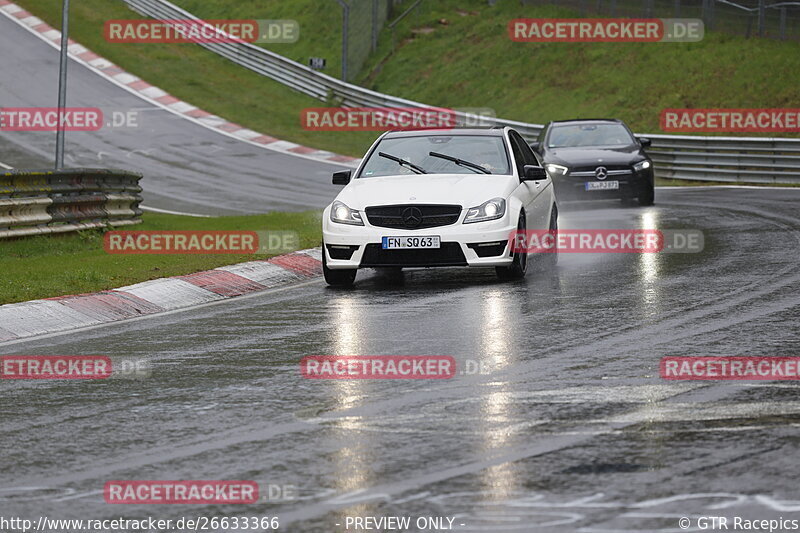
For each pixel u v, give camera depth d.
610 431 21.92
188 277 48.31
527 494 18.09
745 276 45.41
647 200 81.12
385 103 160.25
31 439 22.81
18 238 61.03
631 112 148.00
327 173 127.88
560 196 80.50
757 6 158.38
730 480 18.56
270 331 36.00
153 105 172.00
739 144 111.25
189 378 28.66
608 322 35.31
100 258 56.84
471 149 50.22
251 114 170.12
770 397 24.55
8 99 170.12
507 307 39.25
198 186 117.69
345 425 23.08
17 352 33.72
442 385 26.77
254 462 20.50
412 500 17.97
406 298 42.75
